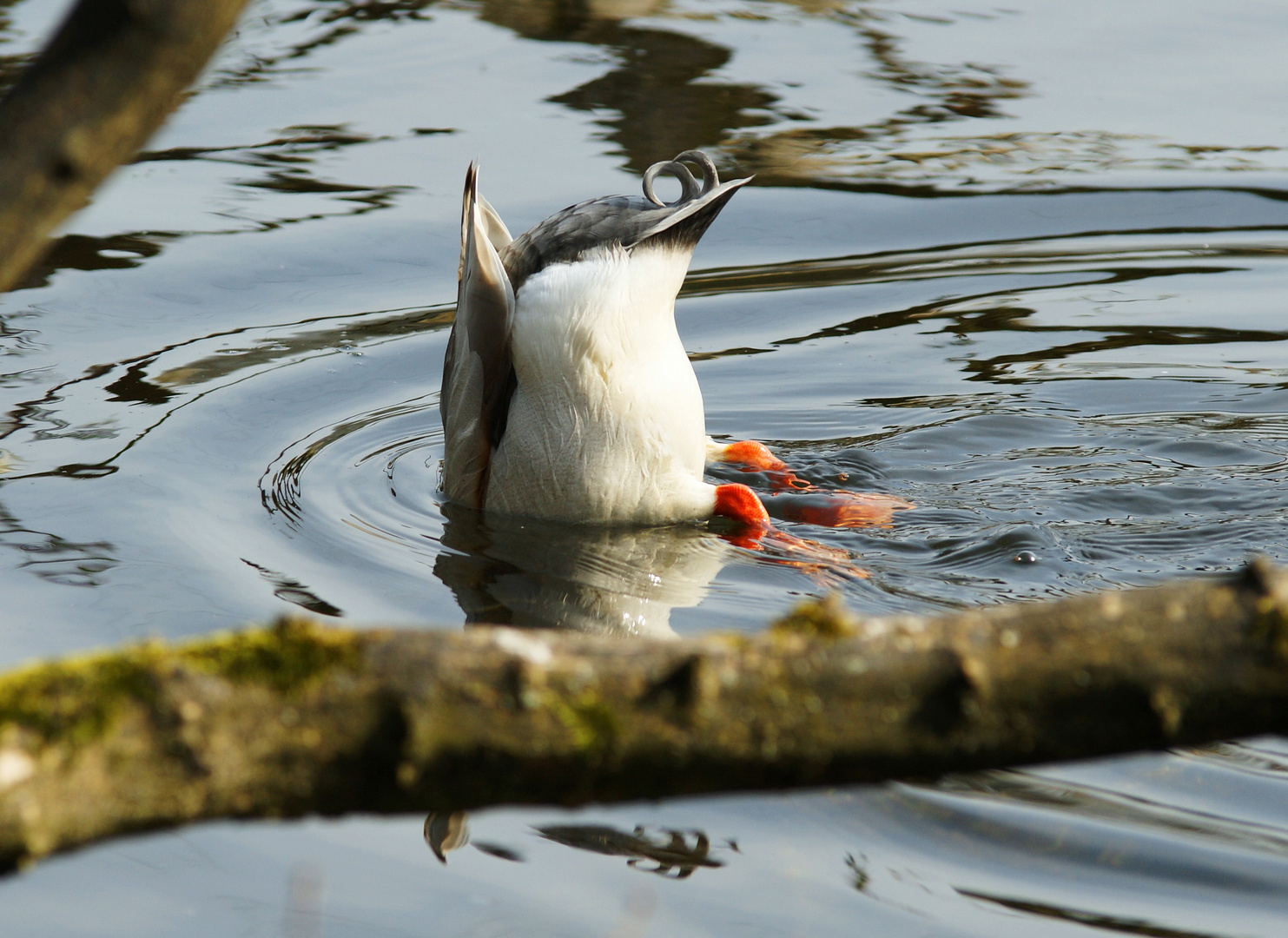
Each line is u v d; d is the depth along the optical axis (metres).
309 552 8.93
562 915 5.30
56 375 12.01
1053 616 2.98
